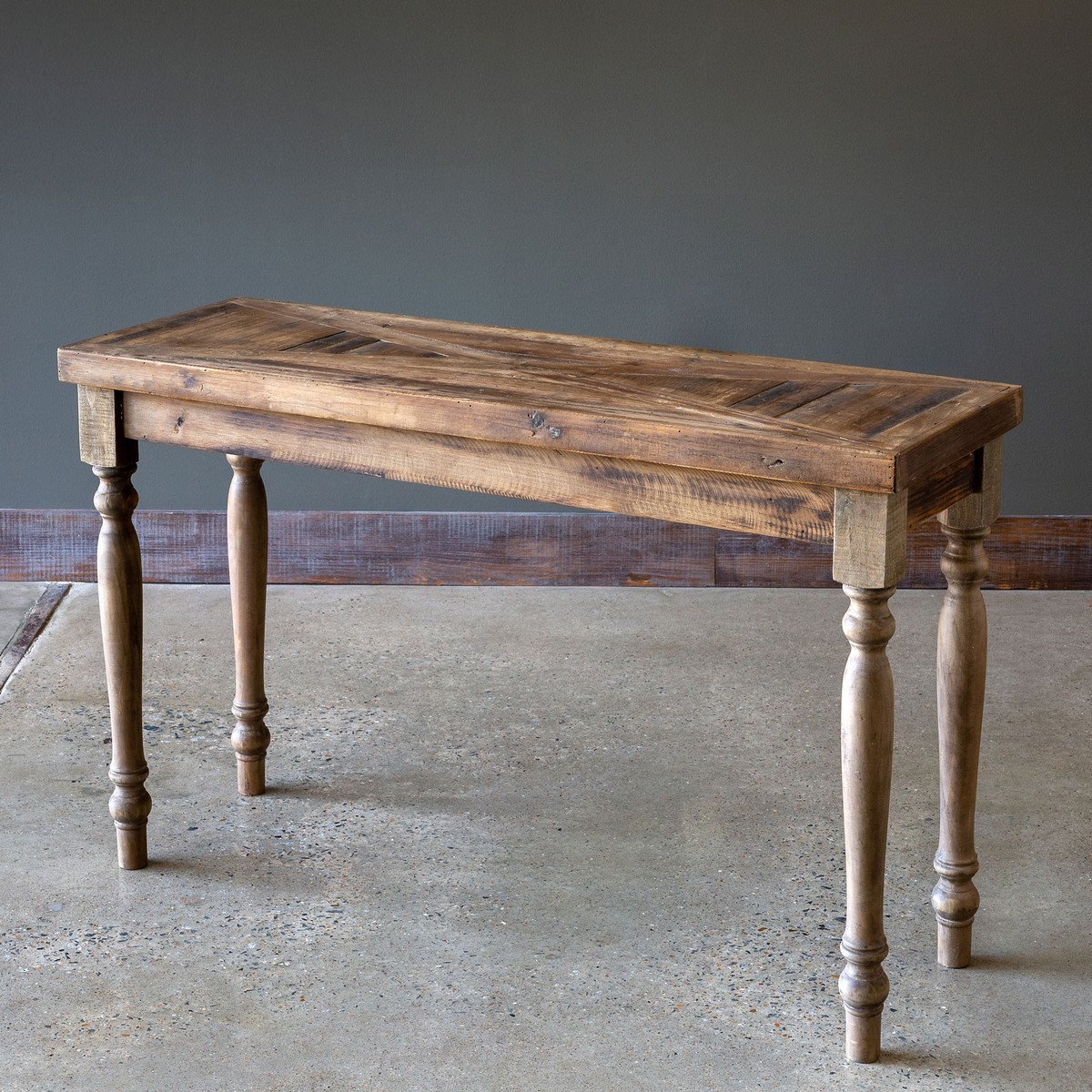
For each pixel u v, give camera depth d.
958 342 4.04
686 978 2.36
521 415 2.11
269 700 3.39
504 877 2.65
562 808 2.90
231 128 3.96
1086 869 2.66
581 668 3.58
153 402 2.45
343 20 3.87
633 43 3.86
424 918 2.53
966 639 2.24
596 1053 2.18
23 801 2.92
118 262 4.06
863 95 3.87
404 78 3.91
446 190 3.99
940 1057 2.17
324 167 3.98
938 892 2.35
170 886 2.62
